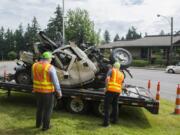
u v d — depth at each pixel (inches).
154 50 1945.1
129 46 2064.5
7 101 399.5
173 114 408.2
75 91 352.5
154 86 734.5
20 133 268.5
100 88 393.1
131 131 309.3
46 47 401.7
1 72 914.1
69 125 303.6
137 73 1194.0
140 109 421.1
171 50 1683.1
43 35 402.9
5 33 3221.0
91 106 365.7
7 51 3144.7
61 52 375.6
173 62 1728.6
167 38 1996.8
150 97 363.3
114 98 322.0
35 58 390.6
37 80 270.7
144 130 324.8
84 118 339.9
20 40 3191.4
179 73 1255.5
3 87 382.6
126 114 389.1
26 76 394.3
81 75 375.6
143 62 1745.8
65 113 355.9
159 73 1237.1
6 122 297.9
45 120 276.8
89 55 413.4
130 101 345.1
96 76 393.7
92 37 2471.7
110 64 406.0
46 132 274.8
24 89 374.6
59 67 374.0
